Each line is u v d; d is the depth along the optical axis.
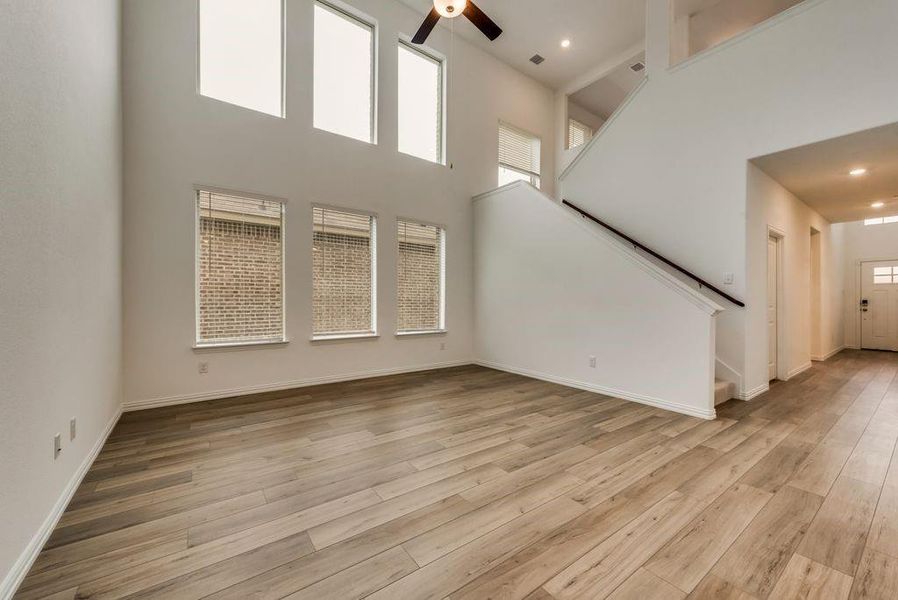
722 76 3.97
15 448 1.36
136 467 2.31
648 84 4.63
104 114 2.70
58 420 1.77
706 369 3.32
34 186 1.53
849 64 3.16
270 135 4.16
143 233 3.48
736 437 2.85
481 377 4.98
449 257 5.76
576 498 1.98
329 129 4.70
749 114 3.77
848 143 3.35
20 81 1.42
